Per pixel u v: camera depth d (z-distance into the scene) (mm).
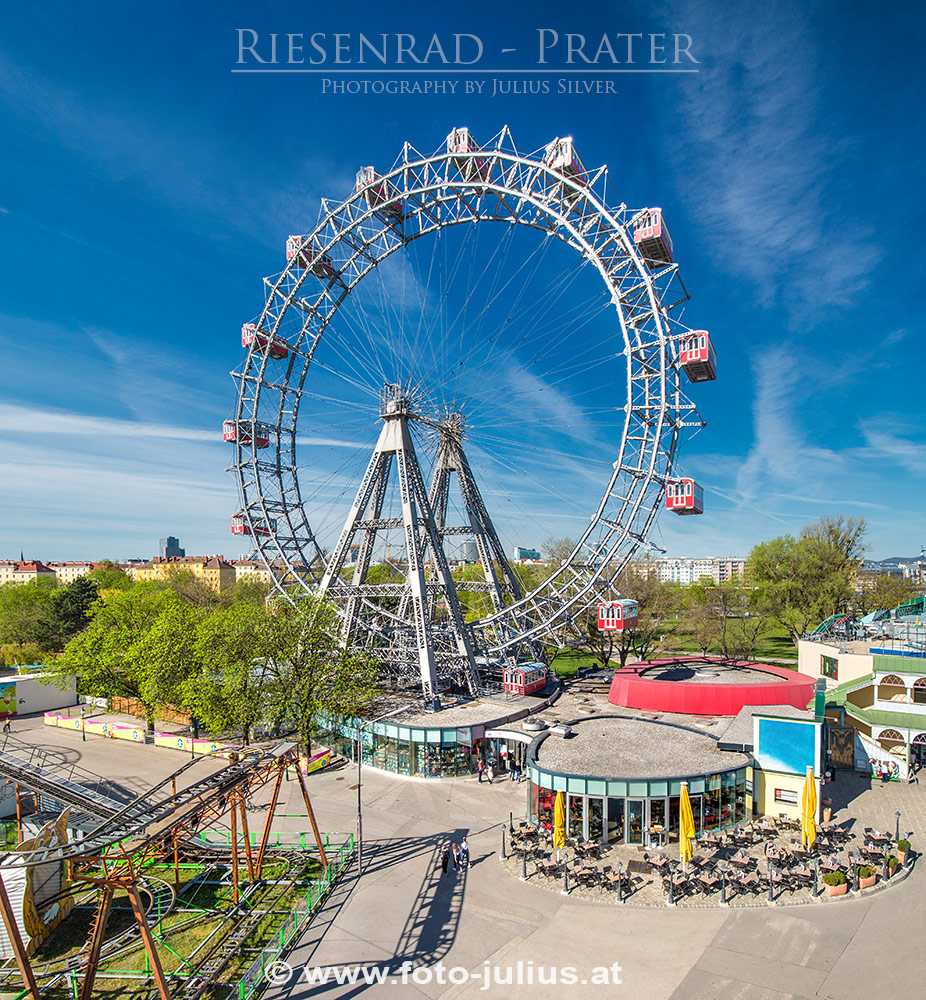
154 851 30797
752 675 55656
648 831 34625
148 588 122438
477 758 47812
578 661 93500
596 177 51312
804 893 29594
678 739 42844
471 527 65562
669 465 51750
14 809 43438
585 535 53219
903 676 45750
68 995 24516
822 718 37562
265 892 31234
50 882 29828
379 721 49406
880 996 22703
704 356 49406
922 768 46625
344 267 64688
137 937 27969
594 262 52438
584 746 41500
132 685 62094
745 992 23078
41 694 73562
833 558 97000
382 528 61125
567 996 23219
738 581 141250
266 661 51469
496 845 35688
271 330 64938
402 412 60312
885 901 28812
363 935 27359
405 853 34969
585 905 29219
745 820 37375
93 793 37656
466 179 56250
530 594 56031
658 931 27016
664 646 101500
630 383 51719
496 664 62625
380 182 59406
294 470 68250
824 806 38094
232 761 33250
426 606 56375
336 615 56594
